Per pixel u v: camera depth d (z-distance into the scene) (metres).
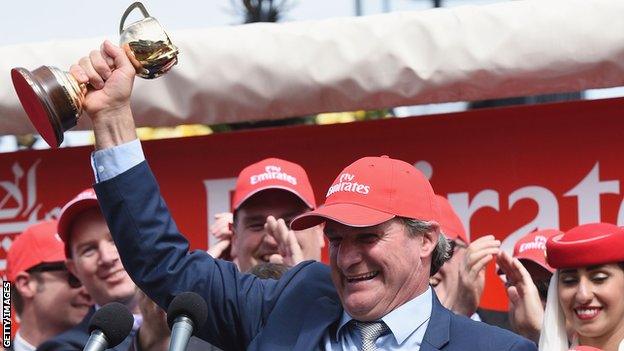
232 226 8.53
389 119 8.72
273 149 8.94
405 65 7.95
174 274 5.81
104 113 5.69
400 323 5.64
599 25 7.69
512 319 7.89
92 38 8.51
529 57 7.79
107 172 5.70
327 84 8.07
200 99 8.32
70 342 8.34
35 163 9.39
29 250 8.94
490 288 8.62
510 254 8.53
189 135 9.98
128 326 5.16
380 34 8.00
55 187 9.35
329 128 8.84
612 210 8.36
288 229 8.30
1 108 8.58
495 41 7.82
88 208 8.45
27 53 8.55
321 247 8.37
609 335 6.79
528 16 7.80
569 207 8.43
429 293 5.75
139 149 5.73
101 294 8.46
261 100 8.23
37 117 5.64
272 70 8.16
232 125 10.91
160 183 9.11
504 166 8.54
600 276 6.77
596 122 8.39
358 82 8.04
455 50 7.88
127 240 5.74
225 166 9.02
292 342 5.73
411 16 7.98
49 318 8.94
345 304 5.64
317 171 8.85
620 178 8.34
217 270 5.93
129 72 5.71
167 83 8.34
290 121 10.97
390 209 5.62
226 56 8.23
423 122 8.66
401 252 5.62
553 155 8.46
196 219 9.05
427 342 5.57
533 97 10.30
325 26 8.12
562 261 6.81
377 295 5.61
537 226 8.48
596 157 8.39
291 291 5.91
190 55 8.29
